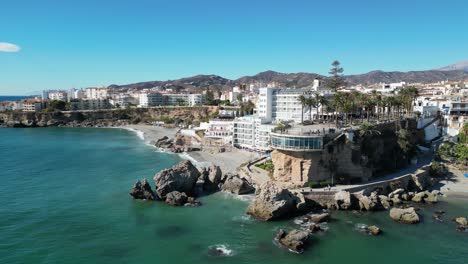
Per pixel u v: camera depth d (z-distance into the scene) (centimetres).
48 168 12194
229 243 6262
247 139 15312
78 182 10294
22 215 7538
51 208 8000
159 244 6222
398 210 7269
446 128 14738
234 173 10944
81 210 7900
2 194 9038
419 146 12444
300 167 8781
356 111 14412
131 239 6419
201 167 11425
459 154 11175
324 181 8788
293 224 7088
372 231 6594
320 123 12156
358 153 9081
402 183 9225
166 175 8756
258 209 7425
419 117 14062
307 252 5906
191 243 6266
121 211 7862
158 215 7625
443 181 10019
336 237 6438
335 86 18038
